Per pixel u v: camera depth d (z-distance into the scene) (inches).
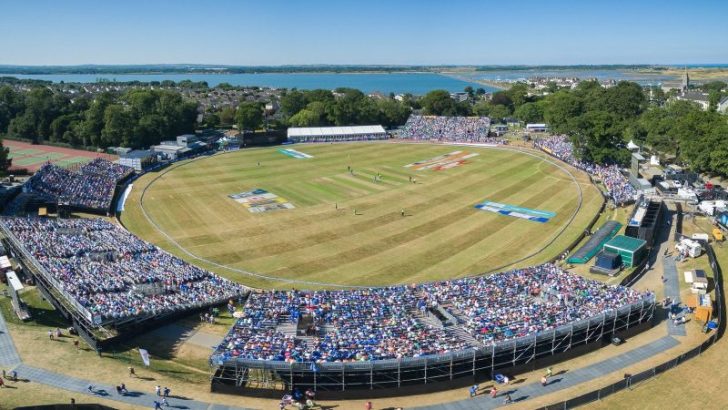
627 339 2118.6
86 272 2476.6
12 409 1528.1
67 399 1628.9
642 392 1738.4
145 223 3627.0
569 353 1974.7
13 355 1877.5
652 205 3528.5
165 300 2289.6
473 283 2480.3
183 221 3676.2
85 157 6087.6
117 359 1903.3
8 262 2637.8
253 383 1749.5
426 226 3555.6
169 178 4909.0
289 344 1859.0
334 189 4520.2
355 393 1728.6
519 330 1948.8
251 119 7687.0
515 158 5748.0
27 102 7342.5
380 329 1999.3
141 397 1669.5
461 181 4753.9
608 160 5290.4
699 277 2586.1
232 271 2844.5
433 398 1737.2
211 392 1727.4
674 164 5413.4
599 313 2057.1
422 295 2359.7
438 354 1779.0
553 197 4192.9
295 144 6870.1
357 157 5959.6
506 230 3452.3
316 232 3457.2
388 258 3026.6
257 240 3314.5
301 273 2827.3
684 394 1729.8
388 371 1750.7
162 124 6899.6
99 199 3986.2
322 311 2166.6
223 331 2174.0
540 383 1813.5
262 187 4594.0
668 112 6545.3
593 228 3484.3
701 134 4938.5
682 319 2266.2
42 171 4202.8
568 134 5846.5
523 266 2883.9
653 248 3120.1
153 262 2797.7
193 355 1985.7
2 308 2272.4
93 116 6717.5
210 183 4731.8
